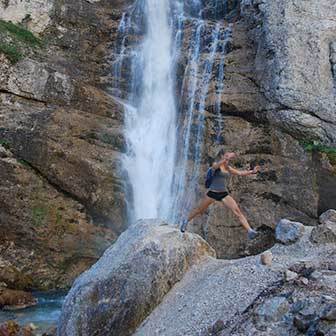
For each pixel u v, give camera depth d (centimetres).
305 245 862
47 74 1616
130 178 1548
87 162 1492
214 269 886
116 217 1497
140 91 1786
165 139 1645
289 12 1597
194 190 1513
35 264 1427
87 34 1895
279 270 790
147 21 1947
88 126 1577
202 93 1639
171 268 880
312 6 1598
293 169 1462
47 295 1384
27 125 1503
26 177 1453
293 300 693
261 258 835
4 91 1566
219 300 774
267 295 730
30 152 1466
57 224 1454
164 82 1753
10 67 1576
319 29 1553
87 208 1495
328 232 855
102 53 1870
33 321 1138
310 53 1528
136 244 903
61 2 1884
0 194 1411
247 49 1708
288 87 1495
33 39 1756
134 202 1538
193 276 887
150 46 1850
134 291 841
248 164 1492
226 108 1585
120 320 827
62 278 1447
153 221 1013
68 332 848
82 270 1475
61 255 1454
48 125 1520
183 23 1891
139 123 1703
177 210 1520
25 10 1809
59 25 1861
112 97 1736
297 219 1420
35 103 1594
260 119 1552
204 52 1767
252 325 683
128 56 1831
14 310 1232
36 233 1432
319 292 695
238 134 1543
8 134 1477
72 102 1630
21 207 1430
